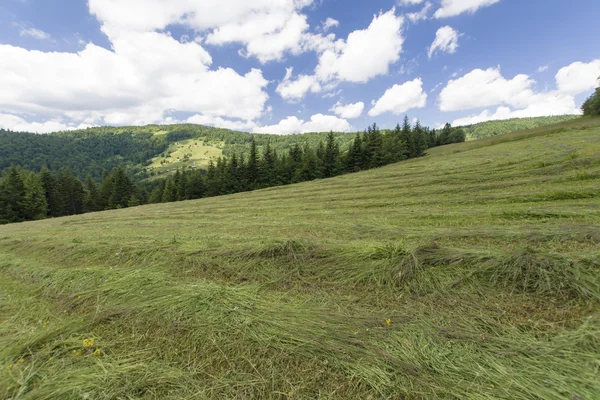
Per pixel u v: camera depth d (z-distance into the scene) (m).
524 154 16.72
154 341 2.50
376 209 9.35
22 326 2.96
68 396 1.91
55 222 15.91
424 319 2.49
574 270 2.72
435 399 1.72
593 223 4.76
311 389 1.88
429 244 3.76
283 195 18.03
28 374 2.12
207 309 2.94
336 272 3.64
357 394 1.82
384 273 3.37
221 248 4.93
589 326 2.11
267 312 2.83
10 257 6.25
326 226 6.99
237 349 2.30
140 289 3.55
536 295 2.63
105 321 2.88
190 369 2.12
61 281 4.14
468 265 3.25
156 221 11.32
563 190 7.48
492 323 2.32
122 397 1.90
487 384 1.78
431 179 14.12
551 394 1.66
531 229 4.56
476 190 10.22
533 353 1.97
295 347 2.26
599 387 1.66
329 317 2.65
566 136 22.41
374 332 2.37
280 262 4.10
